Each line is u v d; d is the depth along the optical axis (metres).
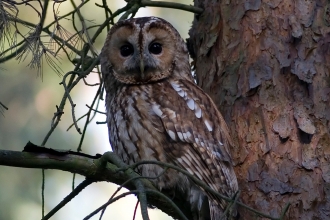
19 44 9.27
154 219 16.72
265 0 9.98
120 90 10.83
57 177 16.03
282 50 9.77
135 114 10.31
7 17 8.98
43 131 15.51
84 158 8.42
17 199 15.40
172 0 16.16
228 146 9.90
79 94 16.02
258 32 9.91
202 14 10.67
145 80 10.81
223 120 10.05
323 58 9.66
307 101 9.55
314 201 9.20
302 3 9.85
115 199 6.88
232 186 9.64
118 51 11.01
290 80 9.65
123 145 10.39
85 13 14.30
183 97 10.47
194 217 10.09
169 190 10.10
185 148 10.13
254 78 9.79
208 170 9.95
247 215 9.46
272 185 9.38
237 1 10.20
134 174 8.06
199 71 10.74
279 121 9.55
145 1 10.26
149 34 10.79
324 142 9.38
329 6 9.80
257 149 9.62
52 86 15.47
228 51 10.16
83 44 10.23
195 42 10.95
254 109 9.74
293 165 9.37
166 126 10.18
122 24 11.01
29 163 8.26
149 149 10.19
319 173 9.29
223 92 10.12
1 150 8.24
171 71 10.92
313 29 9.74
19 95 15.46
